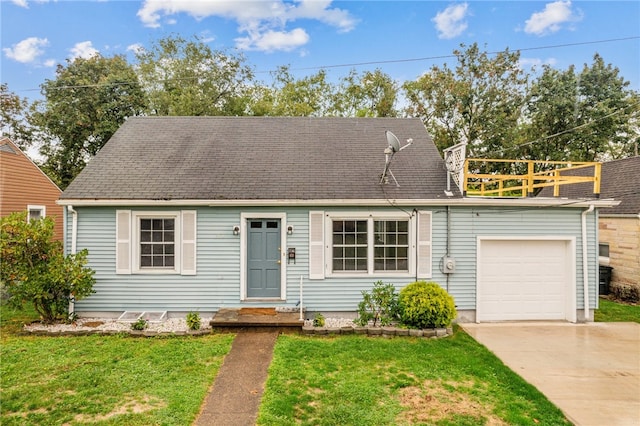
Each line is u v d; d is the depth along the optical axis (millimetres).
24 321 8320
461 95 21781
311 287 8609
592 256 8828
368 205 8562
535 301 8883
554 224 8781
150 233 8648
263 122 11469
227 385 5172
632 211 11297
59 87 21328
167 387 5070
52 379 5289
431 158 10023
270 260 8742
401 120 11797
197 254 8570
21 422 4184
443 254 8719
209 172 9125
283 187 8703
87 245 8492
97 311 8523
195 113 23797
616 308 10305
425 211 8641
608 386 5434
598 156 22891
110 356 6152
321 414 4426
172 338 7117
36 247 7770
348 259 8734
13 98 22922
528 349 6914
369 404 4684
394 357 6254
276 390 5004
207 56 25578
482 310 8812
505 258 8852
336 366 5836
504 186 22250
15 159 14891
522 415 4520
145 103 23328
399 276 8664
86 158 24094
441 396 4957
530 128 21750
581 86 21547
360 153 10102
